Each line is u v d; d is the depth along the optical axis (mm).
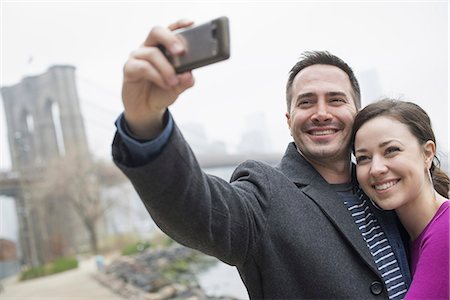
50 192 32250
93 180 33375
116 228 35812
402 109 1778
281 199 1647
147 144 1208
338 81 1879
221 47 1040
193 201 1307
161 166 1226
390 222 1843
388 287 1684
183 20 1140
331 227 1679
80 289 16547
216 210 1405
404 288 1701
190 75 1121
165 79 1083
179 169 1262
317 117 1831
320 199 1729
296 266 1582
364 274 1639
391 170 1731
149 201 1280
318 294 1572
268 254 1582
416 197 1781
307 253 1584
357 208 1838
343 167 1934
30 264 30172
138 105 1178
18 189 32125
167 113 1250
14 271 29922
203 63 1075
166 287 13086
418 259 1740
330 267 1591
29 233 30922
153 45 1123
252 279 1638
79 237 33281
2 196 33438
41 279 22297
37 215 31969
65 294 15953
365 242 1687
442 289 1538
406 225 1845
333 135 1853
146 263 20500
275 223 1600
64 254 31516
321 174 1910
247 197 1590
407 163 1725
